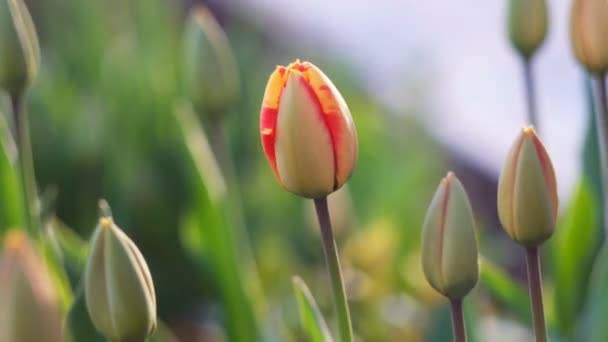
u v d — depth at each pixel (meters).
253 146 1.46
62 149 1.34
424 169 1.44
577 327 0.99
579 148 1.06
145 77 1.42
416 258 1.21
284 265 1.25
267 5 2.32
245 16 2.26
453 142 1.77
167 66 1.54
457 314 0.76
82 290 0.79
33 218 0.88
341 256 1.19
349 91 1.56
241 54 1.62
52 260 0.87
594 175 1.04
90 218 1.31
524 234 0.75
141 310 0.72
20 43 0.84
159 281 1.28
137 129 1.35
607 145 0.88
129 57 1.47
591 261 1.02
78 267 0.93
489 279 0.99
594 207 1.01
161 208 1.28
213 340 1.28
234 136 1.44
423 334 1.12
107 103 1.40
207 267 1.02
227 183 1.03
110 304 0.72
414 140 1.50
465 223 0.74
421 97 1.59
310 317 0.84
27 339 0.69
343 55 1.88
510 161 0.75
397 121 1.54
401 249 1.29
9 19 0.84
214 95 1.00
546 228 0.75
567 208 1.02
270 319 1.03
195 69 1.00
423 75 1.64
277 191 1.33
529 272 0.76
